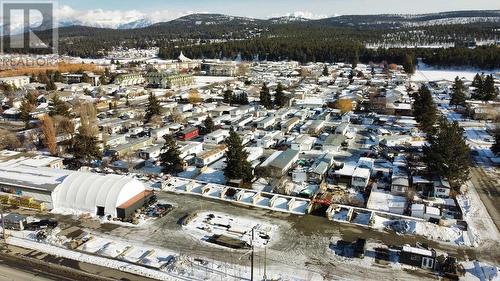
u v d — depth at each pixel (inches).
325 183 1903.3
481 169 2111.2
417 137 2613.2
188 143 2465.6
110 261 1296.8
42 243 1408.7
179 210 1660.9
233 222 1549.0
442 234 1435.8
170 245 1393.9
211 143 2556.6
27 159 2155.5
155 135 2674.7
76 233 1477.6
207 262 1288.1
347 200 1715.1
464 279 1187.9
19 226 1501.0
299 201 1720.0
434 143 1907.0
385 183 1875.0
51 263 1288.1
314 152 2385.6
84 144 2182.6
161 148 2354.8
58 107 3006.9
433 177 1866.4
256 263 1280.8
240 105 3794.3
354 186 1861.5
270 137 2559.1
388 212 1620.3
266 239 1419.8
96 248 1373.0
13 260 1304.1
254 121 3031.5
